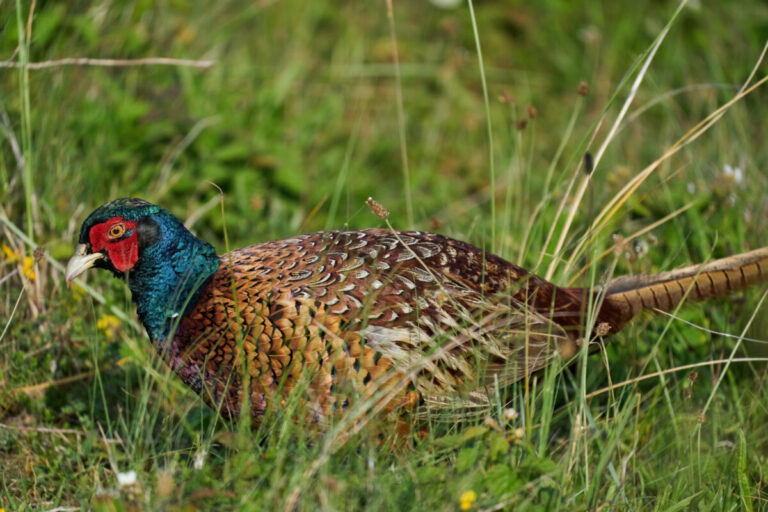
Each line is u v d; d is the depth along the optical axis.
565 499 4.87
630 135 9.77
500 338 5.47
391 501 4.54
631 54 10.43
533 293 5.60
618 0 11.63
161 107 8.97
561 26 11.70
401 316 5.30
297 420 5.17
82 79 8.20
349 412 4.84
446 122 10.73
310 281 5.34
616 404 5.66
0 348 6.43
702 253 7.01
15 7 7.49
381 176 10.03
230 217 8.29
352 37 11.52
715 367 6.54
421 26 11.96
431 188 9.95
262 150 8.86
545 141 10.48
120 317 6.61
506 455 4.78
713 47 10.77
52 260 6.50
